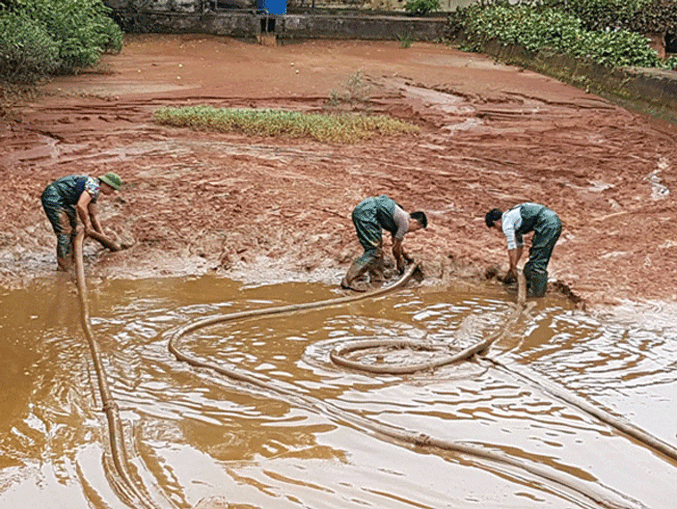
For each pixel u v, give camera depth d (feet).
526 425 19.49
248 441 18.44
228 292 27.86
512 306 27.30
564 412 20.15
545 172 43.80
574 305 27.22
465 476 17.28
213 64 77.97
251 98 60.44
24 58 60.18
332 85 67.46
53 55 62.59
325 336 24.47
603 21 88.53
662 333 25.05
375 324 25.46
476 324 25.52
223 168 40.81
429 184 40.32
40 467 17.16
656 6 88.38
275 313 25.91
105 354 22.61
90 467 17.24
